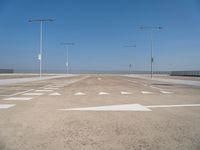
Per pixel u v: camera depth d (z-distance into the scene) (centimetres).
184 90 1903
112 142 534
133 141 542
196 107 1024
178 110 946
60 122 725
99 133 606
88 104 1091
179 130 637
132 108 986
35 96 1407
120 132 616
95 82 3045
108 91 1756
